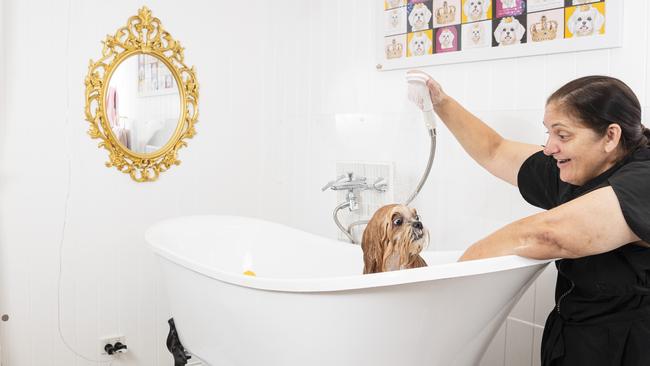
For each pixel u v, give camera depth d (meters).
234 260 2.38
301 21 2.84
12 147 2.25
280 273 2.31
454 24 2.13
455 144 2.15
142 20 2.54
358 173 2.54
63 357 2.39
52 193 2.34
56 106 2.34
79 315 2.42
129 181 2.54
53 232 2.35
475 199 2.09
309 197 2.85
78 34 2.38
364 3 2.52
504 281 1.30
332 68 2.69
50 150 2.33
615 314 1.31
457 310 1.31
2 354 2.25
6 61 2.22
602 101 1.26
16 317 2.28
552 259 1.25
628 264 1.27
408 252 1.50
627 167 1.24
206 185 2.79
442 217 2.21
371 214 2.48
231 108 2.86
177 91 2.68
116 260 2.52
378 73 2.46
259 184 2.98
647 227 1.13
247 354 1.57
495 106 2.02
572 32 1.79
